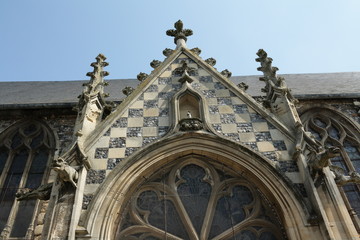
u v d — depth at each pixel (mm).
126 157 9250
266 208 8688
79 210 7852
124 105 10742
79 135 9297
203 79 11992
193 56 13047
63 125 13906
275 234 8258
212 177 9320
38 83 20781
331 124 14391
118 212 8422
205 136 9719
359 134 13812
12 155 13211
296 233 7816
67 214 7637
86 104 10508
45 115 14281
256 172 8969
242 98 11102
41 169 12695
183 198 8969
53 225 7422
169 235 8266
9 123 14180
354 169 12664
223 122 10344
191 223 8477
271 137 9828
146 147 9383
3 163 13023
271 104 11266
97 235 7617
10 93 17562
